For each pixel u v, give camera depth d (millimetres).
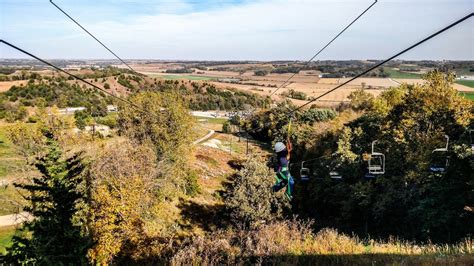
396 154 38750
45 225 17109
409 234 37938
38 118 46875
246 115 106500
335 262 12438
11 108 95500
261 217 41062
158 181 42188
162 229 35938
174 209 46562
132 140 46688
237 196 42125
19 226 30031
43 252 16531
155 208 36812
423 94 38188
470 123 35000
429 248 14227
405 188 37719
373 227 43000
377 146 41844
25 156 41781
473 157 31031
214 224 45156
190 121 54781
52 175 19359
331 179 47156
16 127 44531
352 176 45156
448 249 13375
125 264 26516
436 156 34844
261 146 91812
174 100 54344
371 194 40125
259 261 12609
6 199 34031
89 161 30797
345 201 43844
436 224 33594
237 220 42281
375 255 12969
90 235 24688
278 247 13969
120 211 27578
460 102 36500
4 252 26688
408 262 11453
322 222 48500
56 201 17641
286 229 16594
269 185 42188
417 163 35688
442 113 37031
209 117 132125
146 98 52406
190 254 13188
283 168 9922
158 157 48938
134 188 30281
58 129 43719
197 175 60750
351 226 45188
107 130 77688
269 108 99312
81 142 42438
